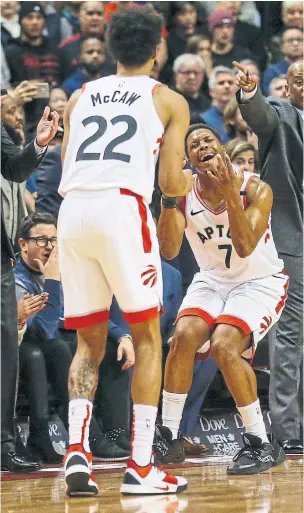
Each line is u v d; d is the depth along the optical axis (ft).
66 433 33.78
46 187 38.29
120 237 21.61
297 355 32.81
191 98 47.80
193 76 47.44
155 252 22.18
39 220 33.40
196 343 27.55
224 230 27.78
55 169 38.34
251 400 27.61
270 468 28.55
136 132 22.17
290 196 32.89
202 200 27.73
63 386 32.42
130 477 21.99
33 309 31.37
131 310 21.84
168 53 52.34
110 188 21.79
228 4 54.85
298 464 29.84
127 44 22.89
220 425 36.14
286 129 32.78
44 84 38.65
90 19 48.98
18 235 35.17
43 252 33.14
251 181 27.55
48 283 33.01
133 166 21.93
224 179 25.66
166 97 22.59
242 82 31.01
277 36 54.29
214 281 28.76
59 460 31.50
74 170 22.36
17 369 28.73
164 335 35.76
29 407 31.71
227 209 26.23
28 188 42.63
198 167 27.37
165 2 52.54
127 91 22.67
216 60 51.85
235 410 36.86
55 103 43.91
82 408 21.84
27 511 19.66
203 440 35.17
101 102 22.79
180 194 22.61
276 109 32.89
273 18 55.16
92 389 22.20
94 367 22.43
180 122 22.53
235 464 27.45
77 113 23.06
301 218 33.14
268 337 35.45
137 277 21.76
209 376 34.58
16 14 48.62
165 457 28.35
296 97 34.60
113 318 33.81
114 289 22.07
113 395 32.89
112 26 23.13
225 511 19.12
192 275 37.99
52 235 33.24
